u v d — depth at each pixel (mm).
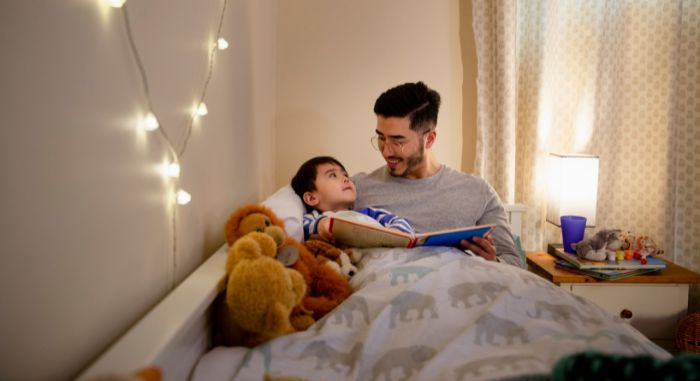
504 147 2215
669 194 2279
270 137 2164
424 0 2268
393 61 2287
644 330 1970
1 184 524
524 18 2275
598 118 2309
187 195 1001
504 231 1774
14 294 548
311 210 1688
